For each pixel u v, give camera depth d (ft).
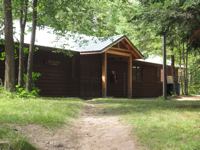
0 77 40.37
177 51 73.92
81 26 41.16
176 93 70.69
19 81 36.94
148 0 37.32
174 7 28.58
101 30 40.60
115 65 63.77
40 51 45.98
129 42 54.03
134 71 69.97
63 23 41.47
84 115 26.50
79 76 52.44
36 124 17.01
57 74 48.85
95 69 56.18
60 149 13.88
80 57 53.11
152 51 70.64
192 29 32.17
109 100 42.16
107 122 21.97
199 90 98.68
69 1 39.24
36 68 45.14
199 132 16.26
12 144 11.60
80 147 14.80
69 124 19.76
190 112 24.85
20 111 20.74
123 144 15.10
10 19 33.68
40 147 13.35
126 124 20.15
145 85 72.79
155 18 29.19
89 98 53.36
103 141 15.97
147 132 16.79
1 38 36.86
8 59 33.47
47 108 24.36
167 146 13.87
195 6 26.99
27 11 41.37
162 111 25.80
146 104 35.47
